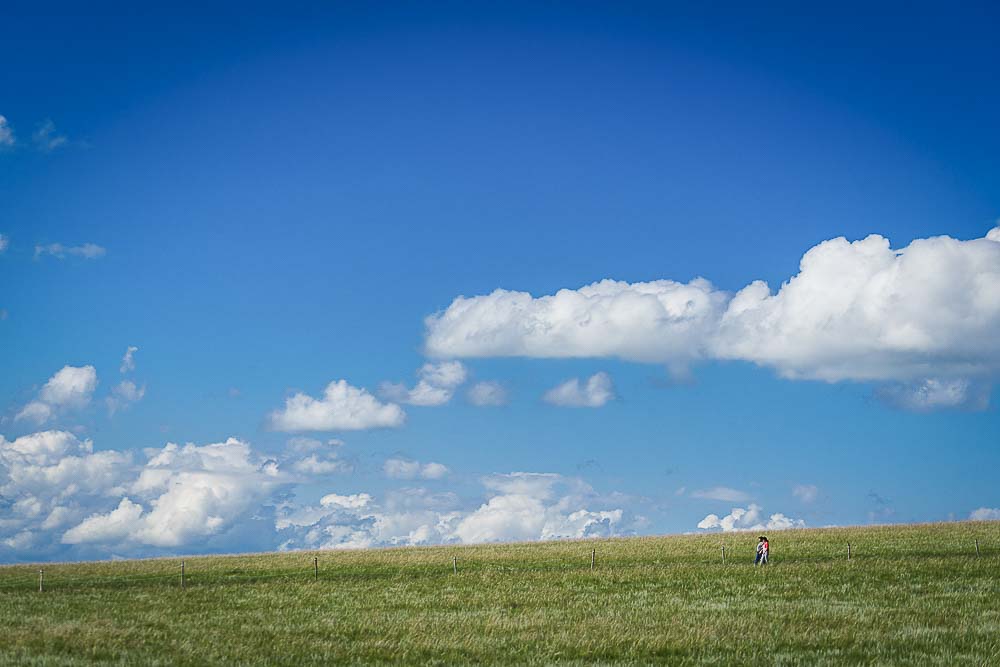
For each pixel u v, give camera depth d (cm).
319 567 6419
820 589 4494
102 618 3847
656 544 7531
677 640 3091
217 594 4816
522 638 3197
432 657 2903
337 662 2830
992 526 8144
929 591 4331
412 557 7044
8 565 7188
